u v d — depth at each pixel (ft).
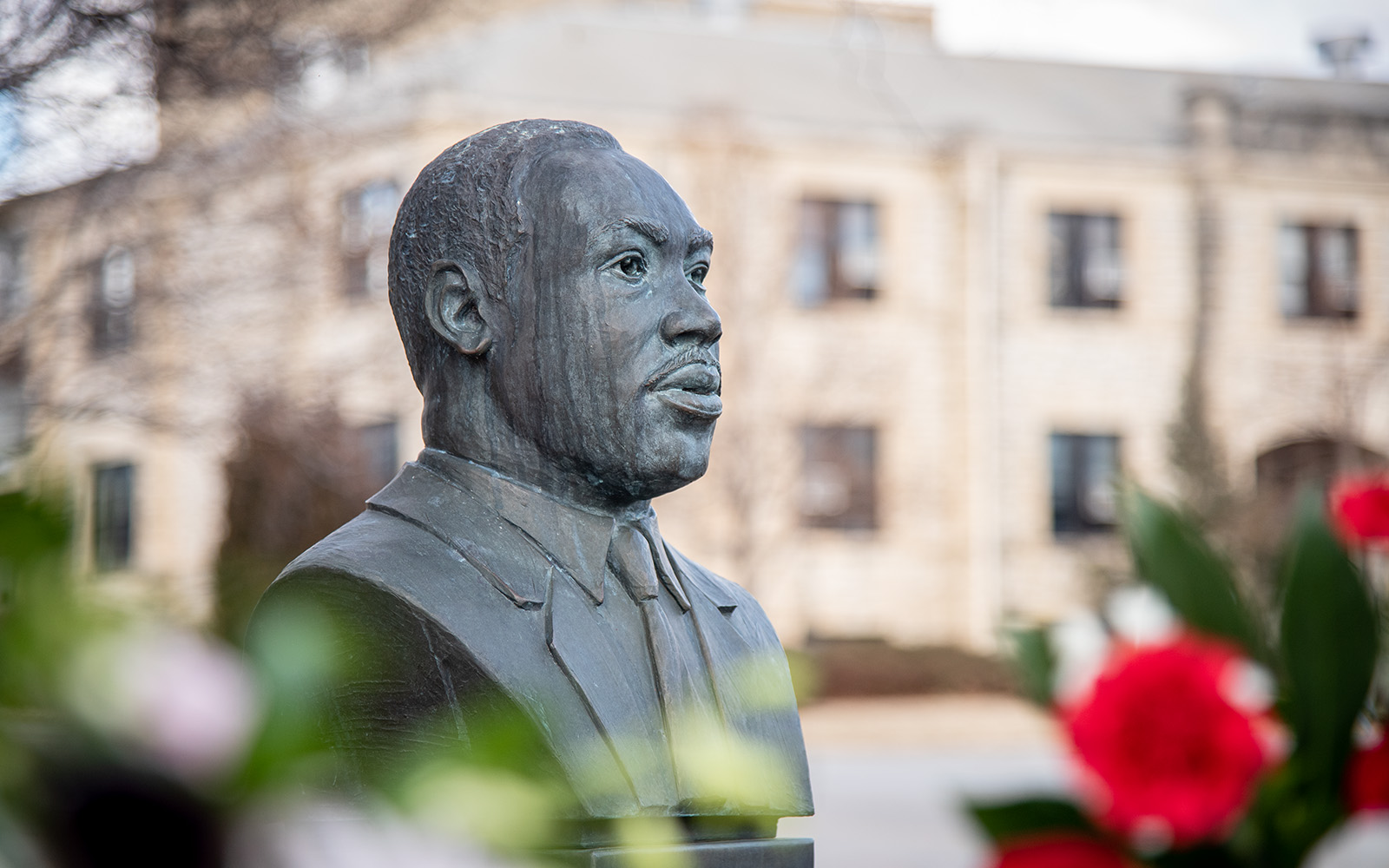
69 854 2.41
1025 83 64.75
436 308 7.81
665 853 4.74
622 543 7.75
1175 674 3.74
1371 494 4.83
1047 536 61.21
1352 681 4.01
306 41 24.75
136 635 2.51
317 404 28.84
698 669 7.68
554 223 7.62
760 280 56.24
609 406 7.54
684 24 61.36
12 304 26.09
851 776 35.94
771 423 55.67
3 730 2.41
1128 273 62.95
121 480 41.98
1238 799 3.74
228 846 2.45
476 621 7.18
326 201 30.12
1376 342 64.54
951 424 60.75
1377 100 66.74
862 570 59.47
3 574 2.56
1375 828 19.08
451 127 40.22
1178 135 64.18
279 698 2.55
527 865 2.82
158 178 26.00
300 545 28.30
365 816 3.01
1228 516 50.90
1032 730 45.65
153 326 26.99
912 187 60.80
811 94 60.85
